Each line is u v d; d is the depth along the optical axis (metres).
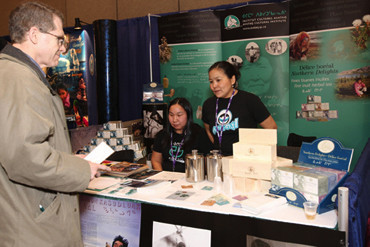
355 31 3.14
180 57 4.06
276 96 3.68
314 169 1.50
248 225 1.36
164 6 4.88
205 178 1.92
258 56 3.71
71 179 1.26
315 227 1.24
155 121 3.62
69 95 4.41
